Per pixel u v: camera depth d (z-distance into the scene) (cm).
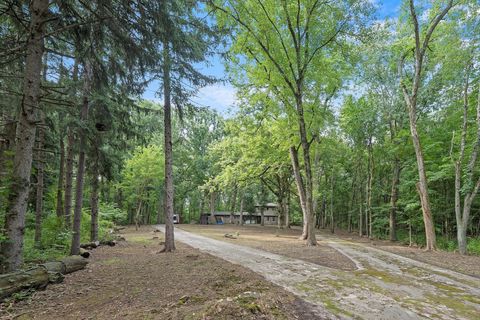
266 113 1658
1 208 527
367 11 1216
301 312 429
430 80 1744
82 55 659
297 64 1335
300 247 1268
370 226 2139
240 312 383
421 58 1361
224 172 2495
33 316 397
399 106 1972
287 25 1347
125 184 2747
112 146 1149
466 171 1291
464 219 1230
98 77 728
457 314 449
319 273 720
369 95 2117
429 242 1281
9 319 387
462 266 875
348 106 2112
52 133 975
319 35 1328
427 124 1894
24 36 597
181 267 735
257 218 5428
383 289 583
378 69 1917
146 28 615
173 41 689
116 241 1388
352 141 2555
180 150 4088
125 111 1050
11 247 510
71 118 789
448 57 1370
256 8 1245
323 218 3662
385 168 2467
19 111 653
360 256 1034
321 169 2950
